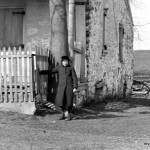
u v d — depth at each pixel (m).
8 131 9.54
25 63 11.77
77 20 15.70
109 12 19.14
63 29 12.95
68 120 11.91
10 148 7.95
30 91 11.83
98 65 17.44
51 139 8.90
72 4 14.25
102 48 18.20
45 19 16.02
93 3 16.48
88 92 16.12
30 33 16.17
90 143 8.64
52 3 12.94
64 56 12.23
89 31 15.94
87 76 16.02
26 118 11.47
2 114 11.61
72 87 12.12
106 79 18.72
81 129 10.56
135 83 27.36
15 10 16.41
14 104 11.97
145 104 18.70
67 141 8.76
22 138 8.88
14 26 16.44
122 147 8.36
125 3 22.53
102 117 13.03
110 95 19.36
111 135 9.88
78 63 15.12
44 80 12.49
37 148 8.02
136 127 11.09
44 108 12.59
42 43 16.05
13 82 11.93
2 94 12.04
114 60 20.19
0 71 11.95
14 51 11.84
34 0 16.08
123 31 22.20
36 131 9.73
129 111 15.45
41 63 12.28
